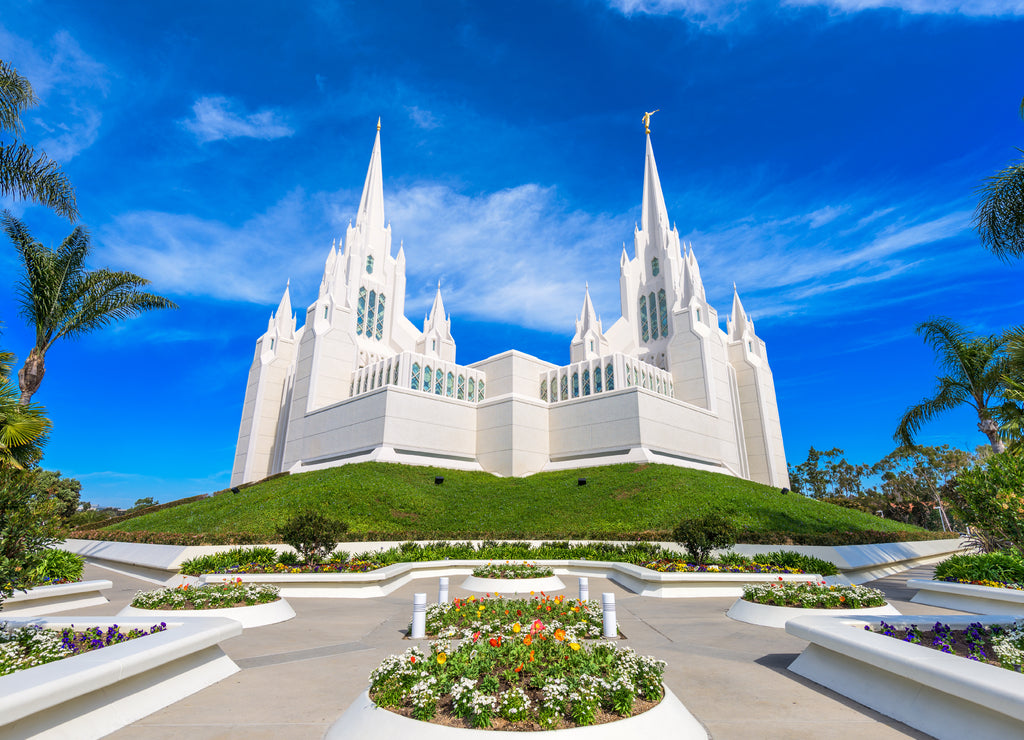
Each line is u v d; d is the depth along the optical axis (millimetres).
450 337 62188
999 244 13539
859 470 78875
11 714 4590
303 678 7301
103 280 20859
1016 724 4746
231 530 24953
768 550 21547
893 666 5918
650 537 23781
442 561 21406
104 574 22203
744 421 56969
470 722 4820
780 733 5465
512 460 42344
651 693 5453
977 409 22141
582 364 47344
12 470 8328
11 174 12812
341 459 43688
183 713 5988
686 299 54312
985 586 13227
